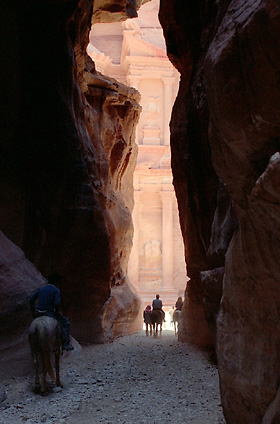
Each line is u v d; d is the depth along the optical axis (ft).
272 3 11.49
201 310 44.14
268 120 13.12
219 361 18.78
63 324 30.96
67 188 47.62
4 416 24.52
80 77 60.13
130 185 79.25
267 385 15.71
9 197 45.29
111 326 54.29
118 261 64.95
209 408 24.53
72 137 48.26
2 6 46.93
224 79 13.78
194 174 41.86
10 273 33.65
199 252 43.60
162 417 23.43
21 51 48.01
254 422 16.60
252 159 14.56
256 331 16.46
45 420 23.75
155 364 36.96
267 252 14.74
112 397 27.68
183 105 46.62
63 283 47.83
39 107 47.85
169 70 135.23
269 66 12.12
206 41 38.88
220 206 29.27
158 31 141.49
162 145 133.49
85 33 57.52
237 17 13.64
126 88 68.80
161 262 128.77
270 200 13.16
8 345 32.27
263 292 15.72
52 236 47.09
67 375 33.22
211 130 15.93
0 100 46.42
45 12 48.67
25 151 47.03
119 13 66.69
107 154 67.00
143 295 125.39
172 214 130.11
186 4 44.98
